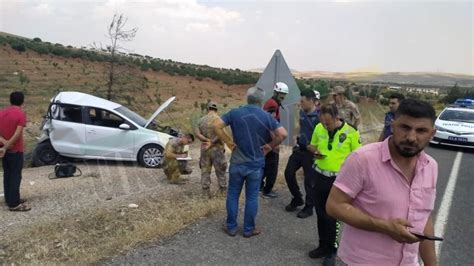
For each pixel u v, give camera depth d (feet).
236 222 16.15
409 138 6.42
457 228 17.97
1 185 26.27
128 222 17.78
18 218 19.40
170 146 26.55
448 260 14.49
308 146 14.51
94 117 34.06
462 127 43.88
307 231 16.89
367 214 6.98
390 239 7.09
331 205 7.27
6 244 15.71
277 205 20.44
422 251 7.71
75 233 16.58
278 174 26.35
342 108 21.04
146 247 14.51
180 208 19.43
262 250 14.73
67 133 33.47
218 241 15.34
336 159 13.76
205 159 21.85
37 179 28.14
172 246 14.67
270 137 15.89
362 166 6.95
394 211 6.84
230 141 15.85
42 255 14.38
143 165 33.83
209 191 22.07
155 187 25.11
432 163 7.16
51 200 22.48
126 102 59.06
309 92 18.33
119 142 33.63
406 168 6.91
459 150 43.93
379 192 6.86
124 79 59.21
